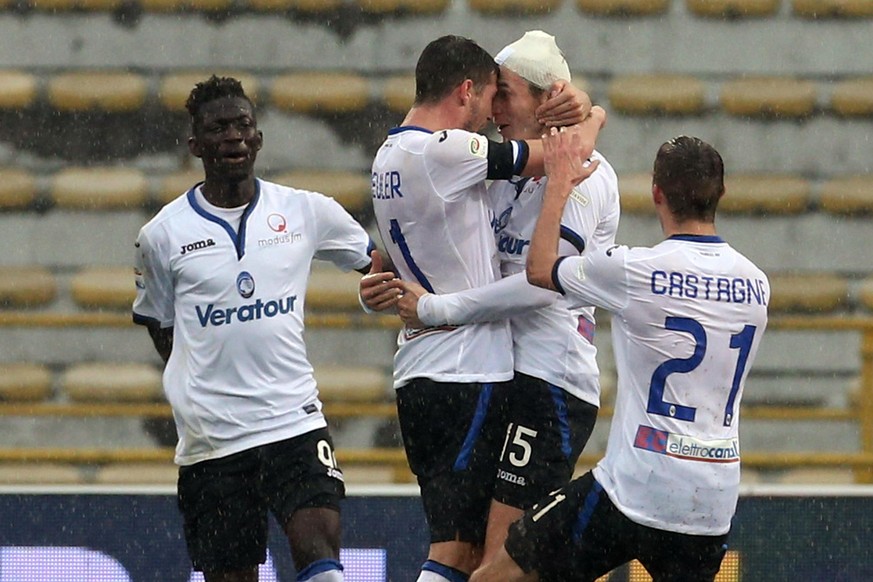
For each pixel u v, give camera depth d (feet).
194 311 49.29
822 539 72.08
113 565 70.64
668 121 108.37
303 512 48.11
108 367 99.55
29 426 96.89
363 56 109.60
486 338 48.01
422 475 49.62
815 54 110.42
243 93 49.75
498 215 49.19
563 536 45.44
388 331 100.22
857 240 105.29
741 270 45.09
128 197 104.99
